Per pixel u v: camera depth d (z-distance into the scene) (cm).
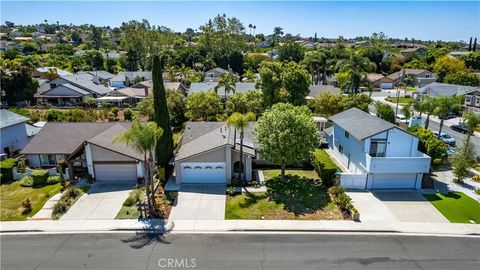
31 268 1797
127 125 3669
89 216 2356
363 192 2788
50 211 2450
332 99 4988
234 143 3066
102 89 7731
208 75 9781
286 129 2756
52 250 1962
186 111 5147
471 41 14275
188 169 2952
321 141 4056
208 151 2883
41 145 3288
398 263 1834
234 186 2895
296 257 1878
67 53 14275
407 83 10250
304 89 4969
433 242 2052
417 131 3369
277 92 4928
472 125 3756
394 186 2873
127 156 2930
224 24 13175
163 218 2330
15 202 2608
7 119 3794
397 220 2312
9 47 14588
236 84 6650
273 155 2823
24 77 6788
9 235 2134
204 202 2583
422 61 12000
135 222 2272
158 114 3034
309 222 2278
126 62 12212
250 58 12150
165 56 11756
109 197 2666
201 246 1992
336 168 2917
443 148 3067
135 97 7138
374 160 2747
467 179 3088
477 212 2441
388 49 15838
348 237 2100
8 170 3050
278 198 2661
